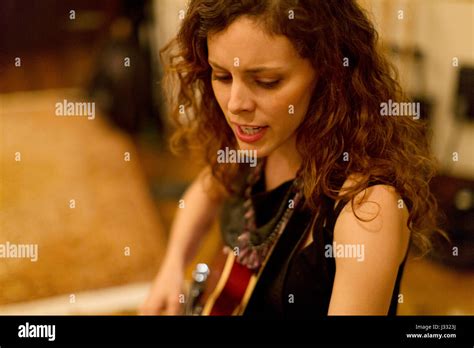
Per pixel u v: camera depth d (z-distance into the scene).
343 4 1.15
